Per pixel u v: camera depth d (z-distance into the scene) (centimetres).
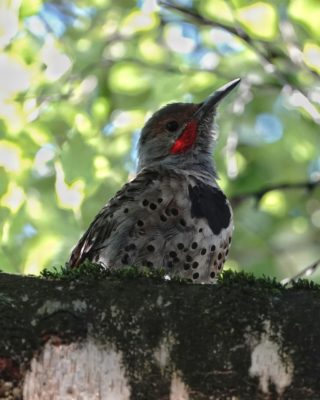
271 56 1405
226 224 983
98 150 1366
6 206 1288
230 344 603
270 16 1367
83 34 1531
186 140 1116
